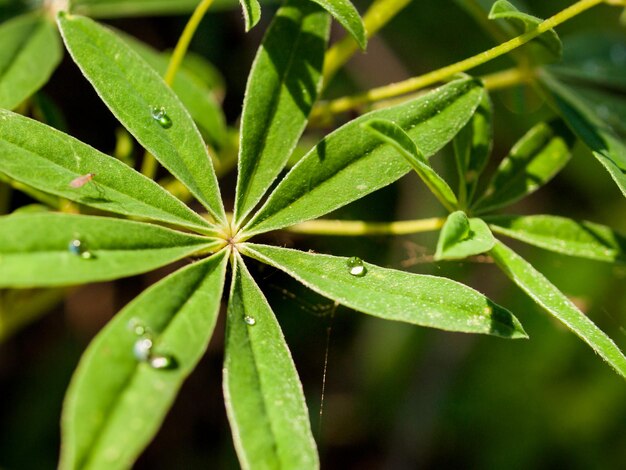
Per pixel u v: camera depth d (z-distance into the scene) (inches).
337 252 12.7
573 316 7.5
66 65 12.7
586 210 14.5
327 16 8.2
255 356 7.0
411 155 7.0
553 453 13.4
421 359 13.9
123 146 9.6
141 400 6.4
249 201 7.7
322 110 9.3
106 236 6.8
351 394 13.9
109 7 9.8
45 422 12.3
